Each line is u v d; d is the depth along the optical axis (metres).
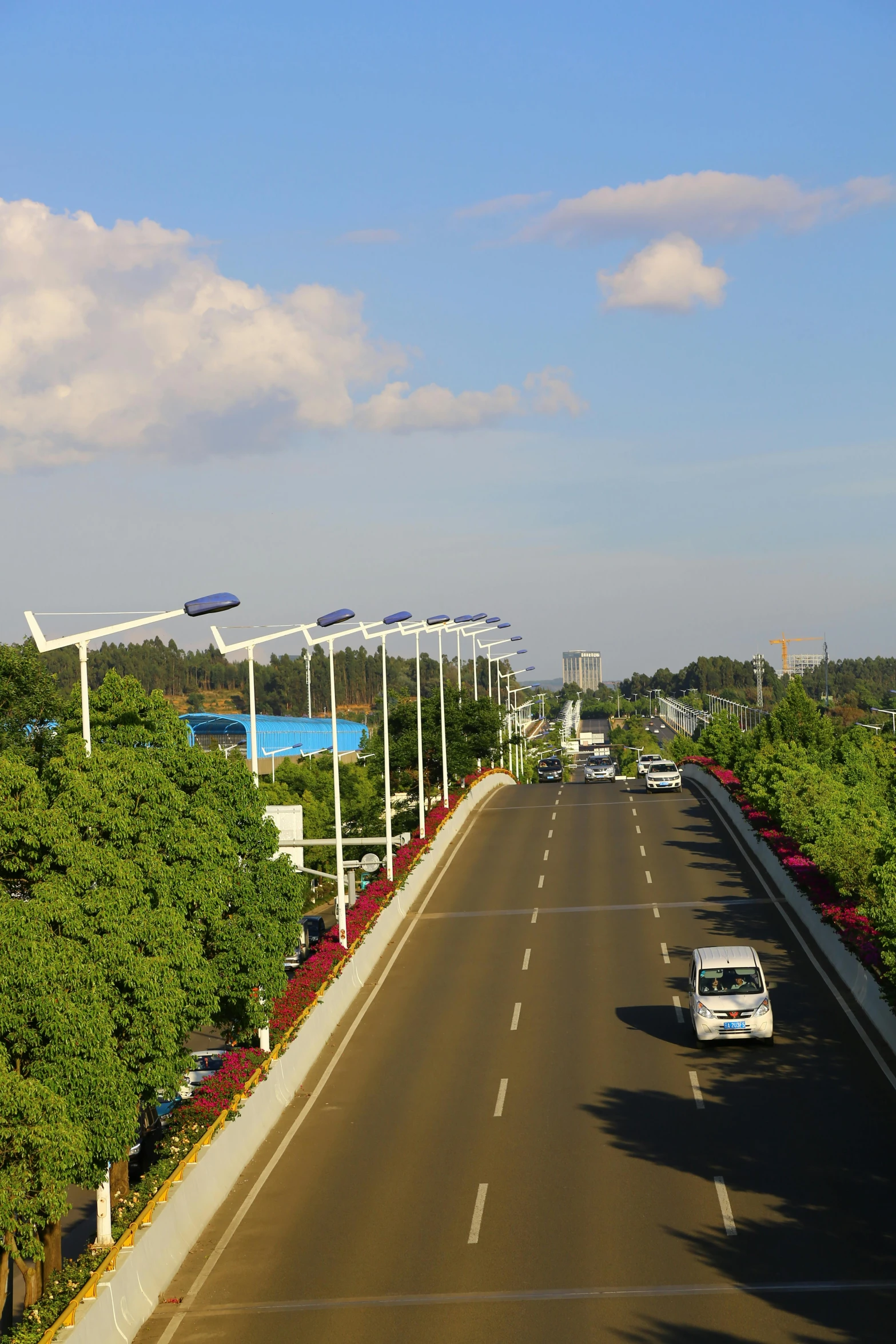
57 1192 15.40
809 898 39.81
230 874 23.50
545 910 44.62
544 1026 31.59
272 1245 19.64
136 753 23.62
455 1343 15.67
